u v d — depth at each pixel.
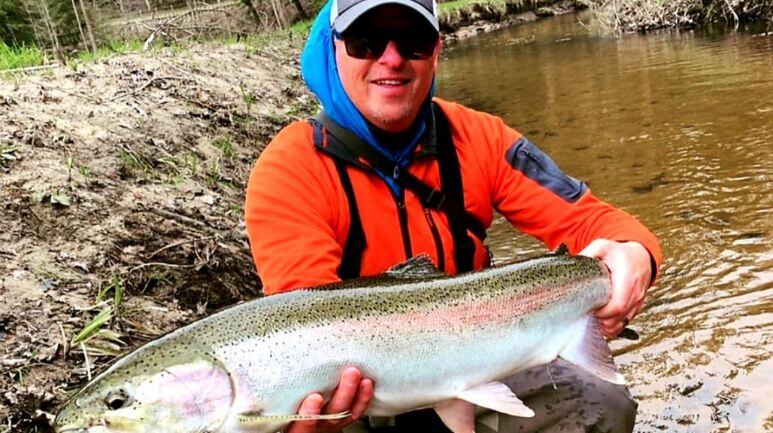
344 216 1.08
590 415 1.11
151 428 0.83
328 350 0.89
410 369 0.95
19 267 1.42
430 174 1.13
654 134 3.06
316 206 1.06
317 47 1.10
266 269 1.03
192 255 1.65
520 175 1.21
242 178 2.34
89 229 1.60
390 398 0.95
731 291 1.66
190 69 3.33
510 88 4.95
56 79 2.61
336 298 0.93
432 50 1.07
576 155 2.95
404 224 1.10
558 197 1.20
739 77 3.95
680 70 4.46
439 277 1.01
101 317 1.30
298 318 0.89
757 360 1.40
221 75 3.47
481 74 5.93
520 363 1.04
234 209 2.02
